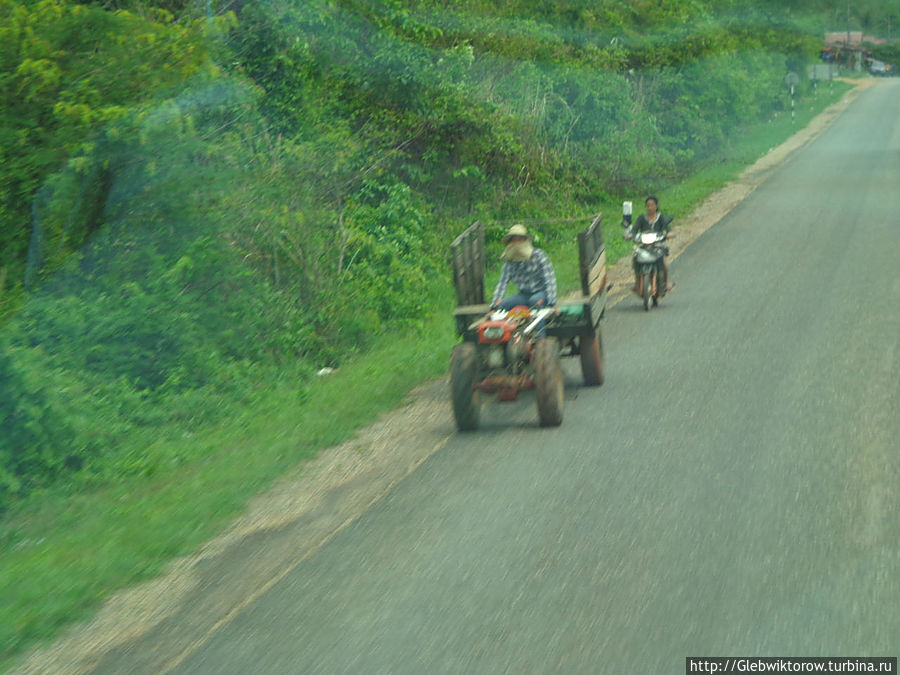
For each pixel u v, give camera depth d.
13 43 11.95
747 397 9.09
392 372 11.89
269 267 15.23
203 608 5.64
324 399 11.02
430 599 5.38
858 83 91.75
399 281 16.86
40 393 9.41
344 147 17.92
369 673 4.63
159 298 12.66
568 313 9.77
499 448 8.27
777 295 14.32
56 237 12.37
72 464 9.62
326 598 5.55
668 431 8.26
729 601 5.03
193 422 11.09
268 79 18.03
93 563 6.54
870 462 7.00
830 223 21.61
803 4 70.31
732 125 43.84
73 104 12.13
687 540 5.87
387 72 20.28
